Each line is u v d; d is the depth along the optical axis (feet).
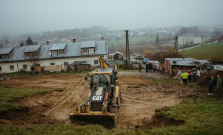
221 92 46.19
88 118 30.76
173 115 30.40
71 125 28.04
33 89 54.24
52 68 100.22
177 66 78.69
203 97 44.60
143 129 27.32
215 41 354.13
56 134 24.31
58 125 28.22
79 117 30.73
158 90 55.98
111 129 27.53
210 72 56.03
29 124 29.37
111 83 36.37
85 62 103.60
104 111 30.25
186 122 27.61
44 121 32.24
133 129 28.78
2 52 107.14
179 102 42.75
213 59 99.60
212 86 45.44
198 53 187.11
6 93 45.11
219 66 56.90
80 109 31.37
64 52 108.88
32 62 104.32
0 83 68.85
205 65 62.39
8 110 32.50
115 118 30.86
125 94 52.49
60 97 49.85
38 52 110.01
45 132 24.77
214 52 180.04
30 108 38.11
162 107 37.99
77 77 81.51
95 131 26.09
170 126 27.30
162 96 49.21
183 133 24.09
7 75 94.89
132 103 44.14
